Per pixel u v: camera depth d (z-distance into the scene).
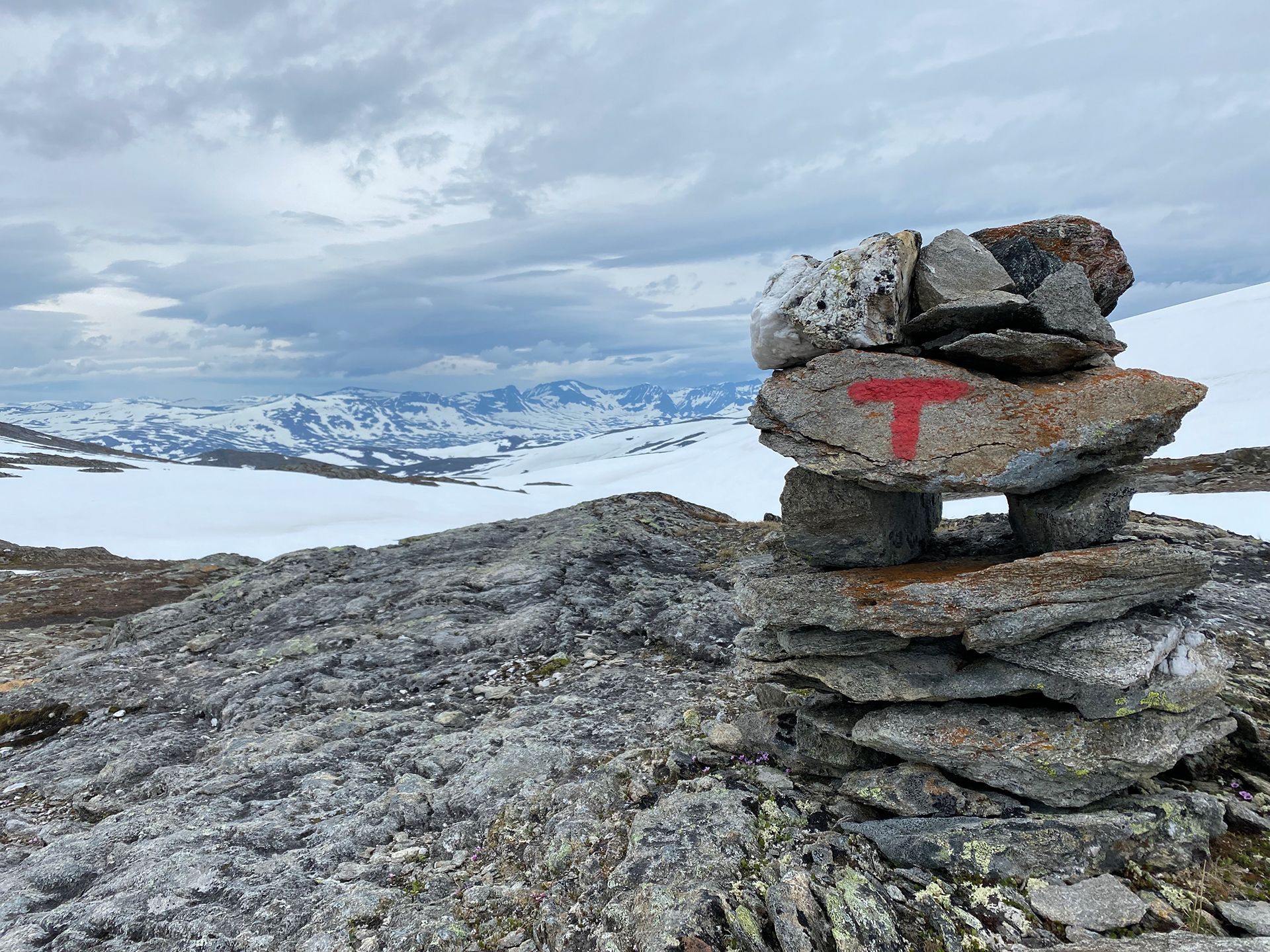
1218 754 1.08
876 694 1.03
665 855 0.98
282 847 1.19
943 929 0.85
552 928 0.92
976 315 0.99
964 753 0.98
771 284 1.12
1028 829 0.93
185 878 1.09
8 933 1.01
